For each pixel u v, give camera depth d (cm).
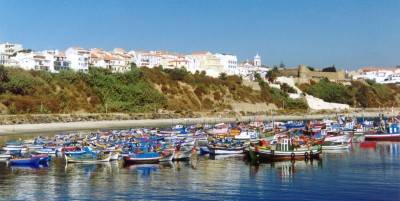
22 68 19738
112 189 5797
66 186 5997
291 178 6406
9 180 6412
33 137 12088
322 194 5472
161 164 7738
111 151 8306
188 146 9119
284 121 18238
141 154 7788
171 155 8025
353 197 5319
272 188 5794
